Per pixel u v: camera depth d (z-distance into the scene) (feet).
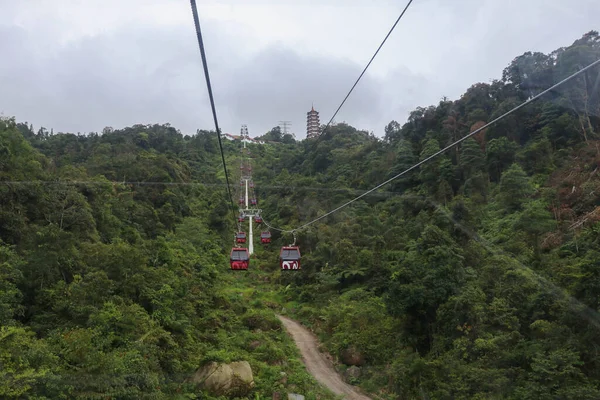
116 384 48.06
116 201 117.19
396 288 75.10
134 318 60.54
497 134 130.82
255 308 115.96
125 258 71.72
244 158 323.98
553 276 62.80
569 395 47.96
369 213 146.30
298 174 229.04
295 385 73.97
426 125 169.68
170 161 193.47
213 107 29.71
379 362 81.66
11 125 92.22
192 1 21.22
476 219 102.68
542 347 55.36
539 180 105.19
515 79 143.43
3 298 52.70
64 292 61.05
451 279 72.18
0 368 41.63
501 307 63.16
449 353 64.54
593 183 90.74
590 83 118.32
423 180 141.18
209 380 64.03
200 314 87.97
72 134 228.84
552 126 119.34
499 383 54.03
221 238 174.09
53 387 42.96
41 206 78.84
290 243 159.22
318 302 119.03
